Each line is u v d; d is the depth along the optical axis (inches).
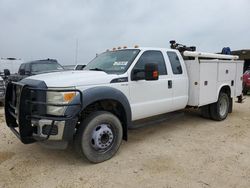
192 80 228.5
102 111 158.6
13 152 175.8
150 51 197.3
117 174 141.3
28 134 145.0
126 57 188.4
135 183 130.8
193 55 224.4
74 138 152.1
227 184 128.7
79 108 142.3
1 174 142.3
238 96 296.2
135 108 178.9
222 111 268.2
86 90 148.6
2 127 245.3
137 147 184.4
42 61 459.2
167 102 205.8
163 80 201.2
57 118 138.1
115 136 164.2
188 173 141.2
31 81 153.5
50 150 178.9
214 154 169.2
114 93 160.1
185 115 292.2
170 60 213.8
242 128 235.5
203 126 243.9
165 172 142.7
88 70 186.7
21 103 140.7
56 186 128.6
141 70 178.2
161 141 198.2
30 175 140.9
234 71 280.7
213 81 245.4
